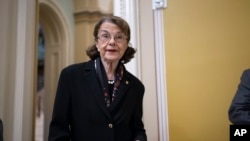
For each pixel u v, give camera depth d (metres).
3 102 2.00
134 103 1.30
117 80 1.25
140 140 1.27
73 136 1.20
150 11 2.06
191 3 2.00
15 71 2.06
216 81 1.89
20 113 2.03
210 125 1.86
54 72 4.20
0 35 2.03
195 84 1.92
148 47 2.03
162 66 1.99
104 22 1.20
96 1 4.34
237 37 1.90
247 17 1.90
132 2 2.06
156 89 1.98
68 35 4.20
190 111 1.91
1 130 1.45
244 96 1.37
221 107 1.86
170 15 2.02
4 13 2.06
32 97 2.14
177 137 1.91
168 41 2.00
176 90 1.95
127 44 1.26
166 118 1.94
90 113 1.17
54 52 4.21
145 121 1.97
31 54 2.15
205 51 1.93
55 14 3.96
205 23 1.96
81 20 4.30
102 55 1.20
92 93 1.18
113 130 1.17
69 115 1.21
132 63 1.98
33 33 2.19
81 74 1.22
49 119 4.09
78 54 4.28
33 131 2.13
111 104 1.18
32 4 2.20
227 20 1.93
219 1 1.96
